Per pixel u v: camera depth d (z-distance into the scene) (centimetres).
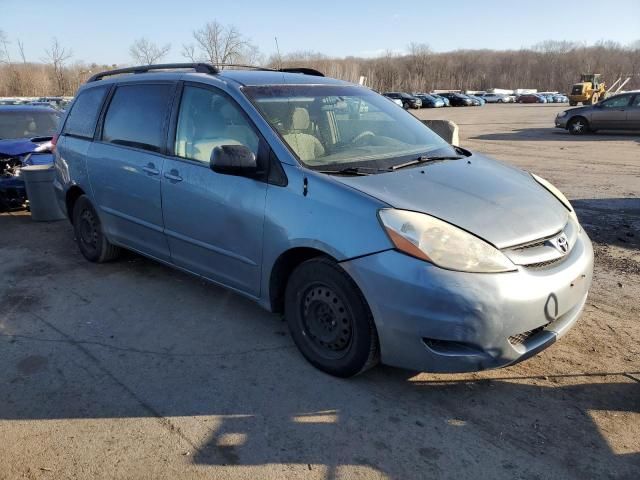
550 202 344
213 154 340
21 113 841
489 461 260
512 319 279
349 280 303
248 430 283
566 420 289
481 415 295
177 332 391
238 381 328
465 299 271
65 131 549
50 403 307
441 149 403
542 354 355
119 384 326
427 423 288
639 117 1848
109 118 487
